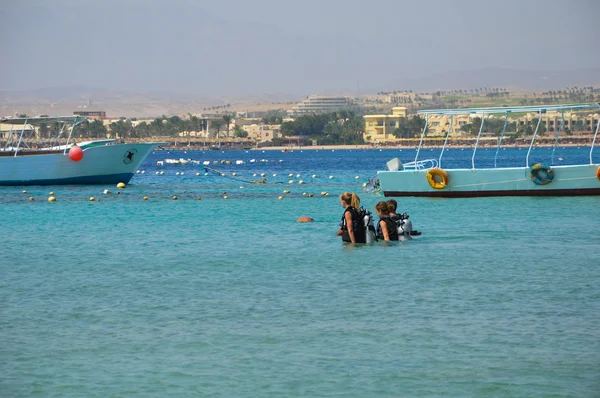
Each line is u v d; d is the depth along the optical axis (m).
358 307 36.09
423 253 51.69
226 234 64.62
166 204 98.00
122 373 27.00
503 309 35.47
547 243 56.78
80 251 55.09
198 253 53.44
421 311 35.22
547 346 29.64
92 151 132.12
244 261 49.50
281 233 64.69
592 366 27.28
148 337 31.36
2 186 130.88
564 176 94.62
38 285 42.06
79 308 36.41
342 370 27.16
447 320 33.56
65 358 28.66
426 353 28.92
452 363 27.75
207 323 33.44
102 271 46.41
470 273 44.28
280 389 25.36
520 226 67.94
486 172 96.12
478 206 86.62
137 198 108.81
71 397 24.81
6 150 136.00
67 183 132.75
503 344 29.94
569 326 32.41
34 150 134.50
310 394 24.92
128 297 38.78
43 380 26.33
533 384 25.59
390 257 50.16
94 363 28.08
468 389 25.23
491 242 57.31
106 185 136.12
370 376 26.48
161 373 26.97
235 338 31.09
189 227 70.56
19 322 33.75
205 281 42.84
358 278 43.06
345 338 30.97
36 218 80.62
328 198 108.12
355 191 122.56
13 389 25.48
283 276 44.03
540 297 37.97
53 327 32.94
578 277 43.03
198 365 27.81
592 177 94.00
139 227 71.12
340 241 58.31
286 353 29.12
